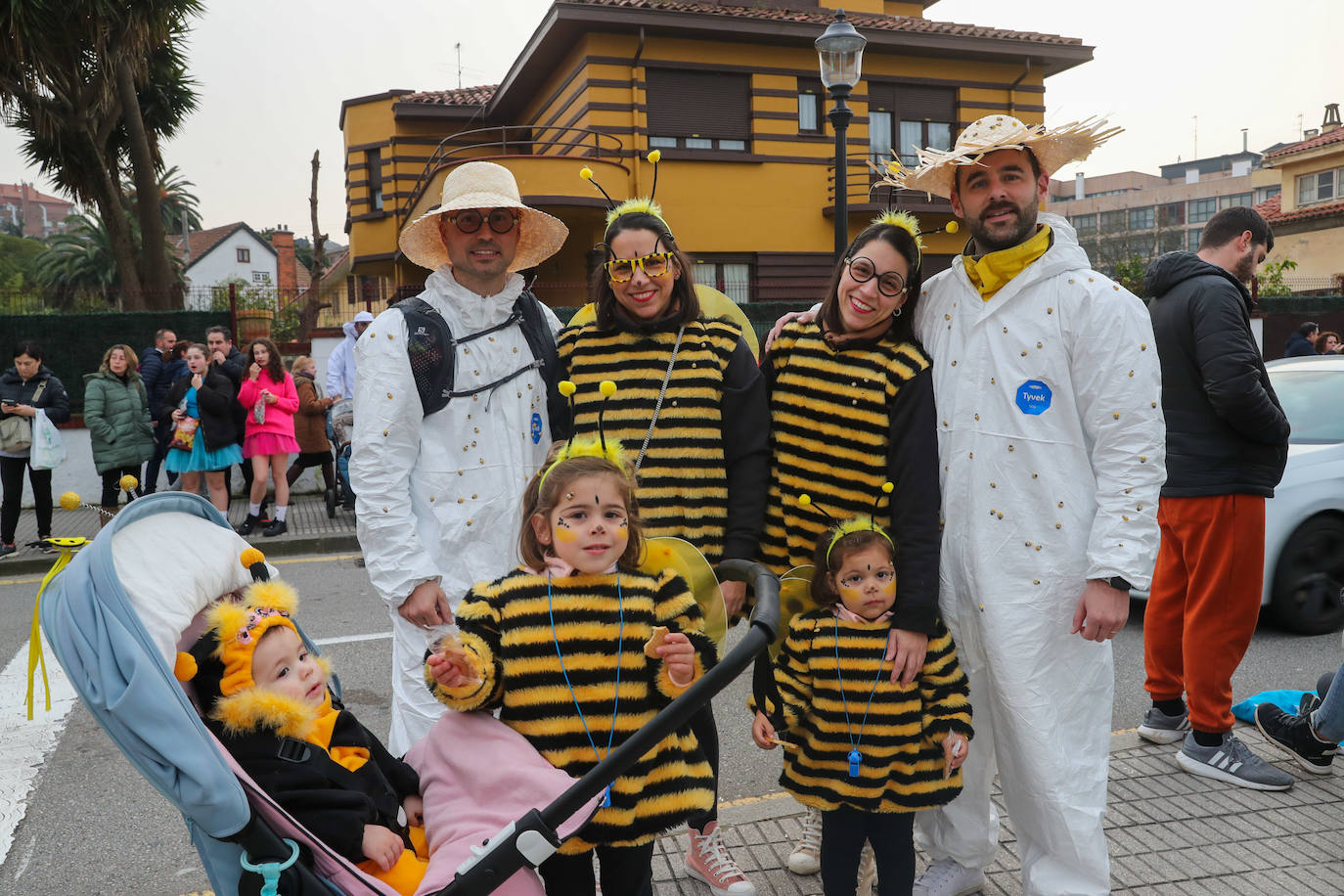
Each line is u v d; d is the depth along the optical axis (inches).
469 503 111.5
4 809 153.9
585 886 91.8
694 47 657.6
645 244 108.9
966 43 700.7
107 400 387.9
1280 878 118.9
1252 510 144.9
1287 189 1286.9
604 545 88.7
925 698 105.5
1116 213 2950.3
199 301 542.3
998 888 119.6
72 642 72.9
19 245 2618.1
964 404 108.3
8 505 350.9
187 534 87.8
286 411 382.0
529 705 87.4
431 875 76.4
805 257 690.8
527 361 116.5
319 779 80.4
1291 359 263.4
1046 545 104.5
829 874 107.2
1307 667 204.7
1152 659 161.9
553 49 668.7
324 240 722.2
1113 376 102.0
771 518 116.7
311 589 304.3
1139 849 126.6
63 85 616.7
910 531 106.1
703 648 92.2
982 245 109.6
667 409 110.3
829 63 346.6
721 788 154.9
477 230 112.7
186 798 71.5
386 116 839.7
